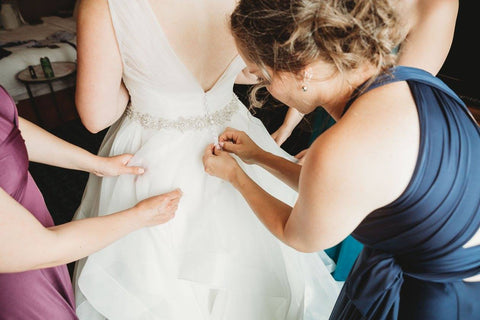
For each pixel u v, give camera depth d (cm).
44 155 90
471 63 245
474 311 67
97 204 108
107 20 67
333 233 56
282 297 103
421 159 52
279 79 59
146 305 93
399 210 56
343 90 57
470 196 56
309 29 49
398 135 50
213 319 100
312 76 55
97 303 93
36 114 297
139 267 92
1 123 62
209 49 78
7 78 312
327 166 49
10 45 341
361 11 48
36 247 57
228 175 84
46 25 422
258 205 76
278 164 90
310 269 131
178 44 74
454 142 54
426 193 53
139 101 89
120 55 74
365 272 71
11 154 64
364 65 54
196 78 83
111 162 95
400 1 57
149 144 93
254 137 114
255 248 100
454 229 57
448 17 98
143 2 65
